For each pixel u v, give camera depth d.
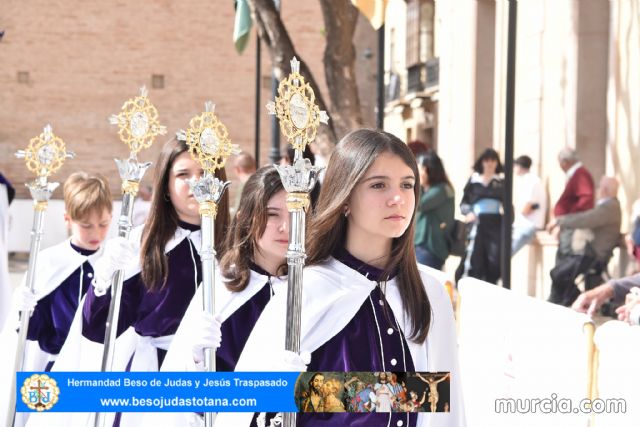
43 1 41.22
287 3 41.88
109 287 7.44
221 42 42.25
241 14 21.05
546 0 21.25
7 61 41.16
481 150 26.62
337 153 5.00
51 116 41.47
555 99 20.78
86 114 41.69
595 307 8.87
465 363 8.78
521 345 7.31
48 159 7.91
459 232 16.50
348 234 5.08
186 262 7.79
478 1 26.38
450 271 23.31
